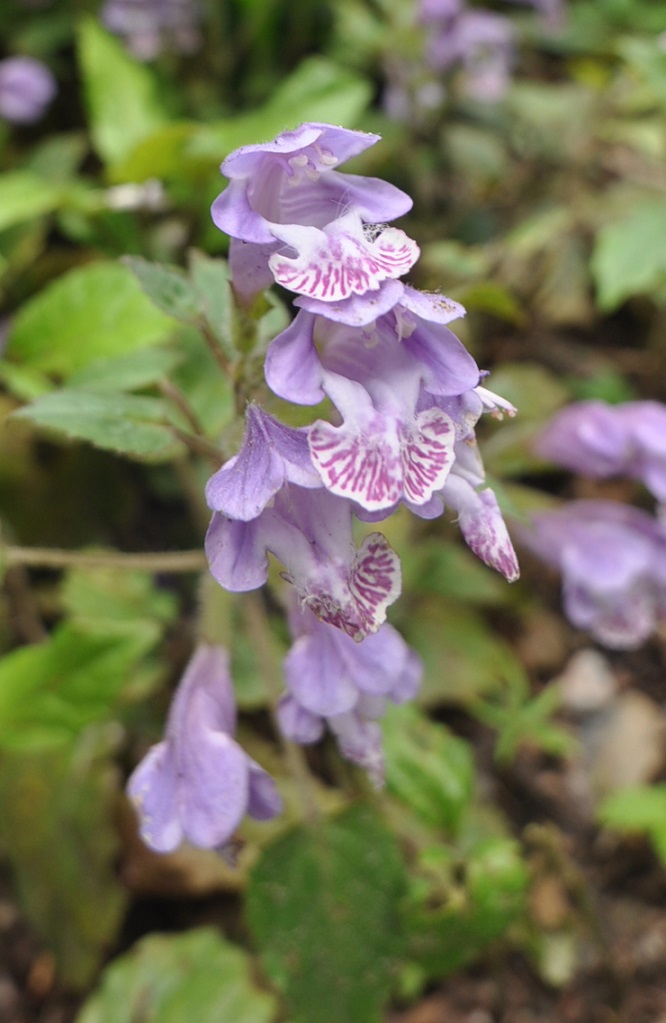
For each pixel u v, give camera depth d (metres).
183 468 0.28
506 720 0.28
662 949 0.27
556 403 0.35
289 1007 0.21
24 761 0.26
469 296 0.25
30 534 0.32
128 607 0.27
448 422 0.14
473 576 0.31
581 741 0.31
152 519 0.34
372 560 0.15
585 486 0.37
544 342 0.40
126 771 0.27
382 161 0.42
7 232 0.35
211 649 0.18
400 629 0.30
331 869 0.21
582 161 0.44
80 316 0.27
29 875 0.25
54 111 0.46
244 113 0.46
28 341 0.27
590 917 0.25
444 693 0.29
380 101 0.46
